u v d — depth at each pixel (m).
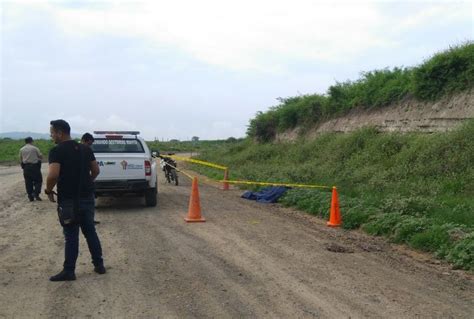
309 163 20.48
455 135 14.23
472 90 15.78
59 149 6.62
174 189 19.31
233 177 22.70
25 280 6.71
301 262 7.74
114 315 5.39
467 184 12.03
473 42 16.67
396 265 7.71
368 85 22.47
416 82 18.08
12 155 45.50
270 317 5.35
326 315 5.42
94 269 7.14
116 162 12.95
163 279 6.76
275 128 34.31
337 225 11.00
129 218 11.97
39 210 13.36
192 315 5.39
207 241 9.23
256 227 10.77
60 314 5.41
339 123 24.44
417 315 5.45
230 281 6.68
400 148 16.69
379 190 13.48
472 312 5.57
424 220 9.63
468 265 7.51
